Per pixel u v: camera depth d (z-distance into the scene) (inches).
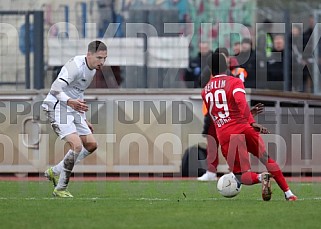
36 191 1499.8
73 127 1353.3
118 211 1075.3
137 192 1482.5
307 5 2074.3
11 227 898.7
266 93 1988.2
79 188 1596.9
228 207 1131.3
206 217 997.8
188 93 2003.0
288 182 1814.7
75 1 2073.1
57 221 956.0
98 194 1430.9
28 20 2050.9
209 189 1557.6
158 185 1684.3
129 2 2082.9
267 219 975.6
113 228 888.3
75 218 987.9
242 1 2059.5
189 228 889.5
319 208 1114.1
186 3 2078.0
